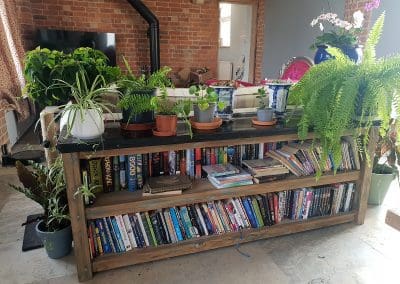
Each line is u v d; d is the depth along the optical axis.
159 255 1.67
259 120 1.72
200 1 4.98
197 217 1.73
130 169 1.61
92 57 1.74
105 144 1.37
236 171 1.74
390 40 3.00
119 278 1.57
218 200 1.78
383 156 2.33
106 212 1.50
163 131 1.47
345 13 3.50
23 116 3.48
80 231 1.48
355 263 1.69
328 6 3.76
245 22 6.17
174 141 1.47
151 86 1.50
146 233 1.65
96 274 1.59
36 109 4.07
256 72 5.64
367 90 1.54
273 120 1.73
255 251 1.79
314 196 1.95
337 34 2.07
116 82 1.51
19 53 3.45
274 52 5.02
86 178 1.51
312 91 1.57
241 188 1.71
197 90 1.62
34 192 1.68
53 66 1.63
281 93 1.82
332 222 2.02
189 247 1.71
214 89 1.69
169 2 4.89
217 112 1.74
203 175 1.81
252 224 1.84
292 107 1.89
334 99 1.54
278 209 1.89
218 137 1.54
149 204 1.56
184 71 5.21
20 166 1.70
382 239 1.90
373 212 2.22
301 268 1.65
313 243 1.87
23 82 3.44
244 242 1.85
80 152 1.38
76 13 4.56
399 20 2.89
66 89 1.65
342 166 1.97
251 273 1.62
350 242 1.87
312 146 1.72
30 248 1.79
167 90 1.63
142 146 1.44
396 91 1.47
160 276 1.59
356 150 1.91
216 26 5.26
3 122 3.23
